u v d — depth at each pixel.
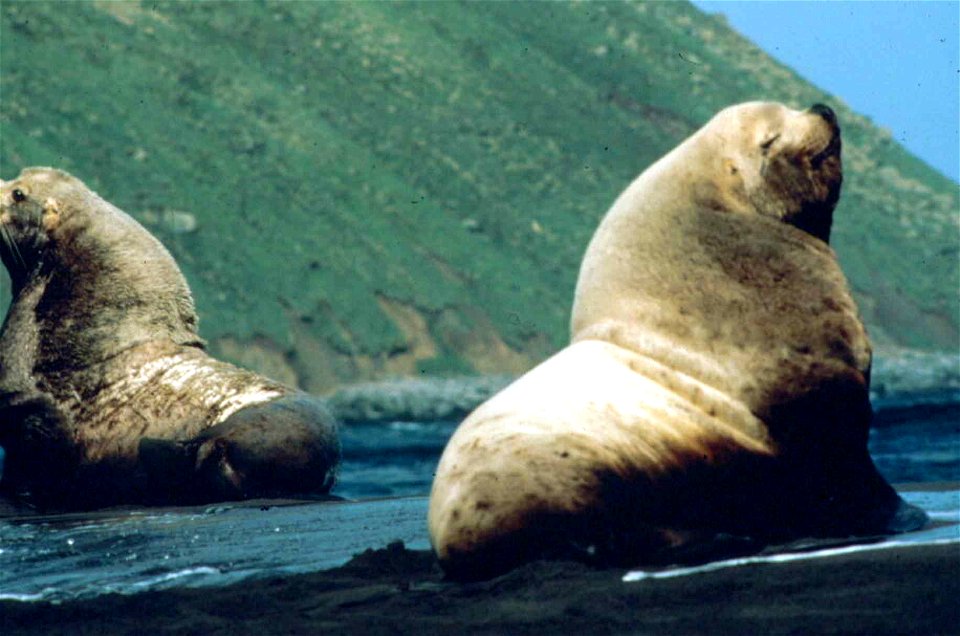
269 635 15.00
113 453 34.69
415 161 181.38
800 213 20.83
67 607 17.41
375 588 17.39
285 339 133.88
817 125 20.81
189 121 162.00
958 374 151.50
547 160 195.50
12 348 35.50
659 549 17.69
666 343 19.89
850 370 19.92
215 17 190.38
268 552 22.67
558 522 17.14
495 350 148.12
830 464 19.86
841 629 13.40
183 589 18.50
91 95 155.75
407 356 140.88
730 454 19.28
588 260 21.12
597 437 18.22
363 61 198.88
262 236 147.88
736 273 20.22
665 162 21.34
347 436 98.75
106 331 35.50
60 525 29.31
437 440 94.88
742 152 20.86
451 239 166.12
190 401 35.03
